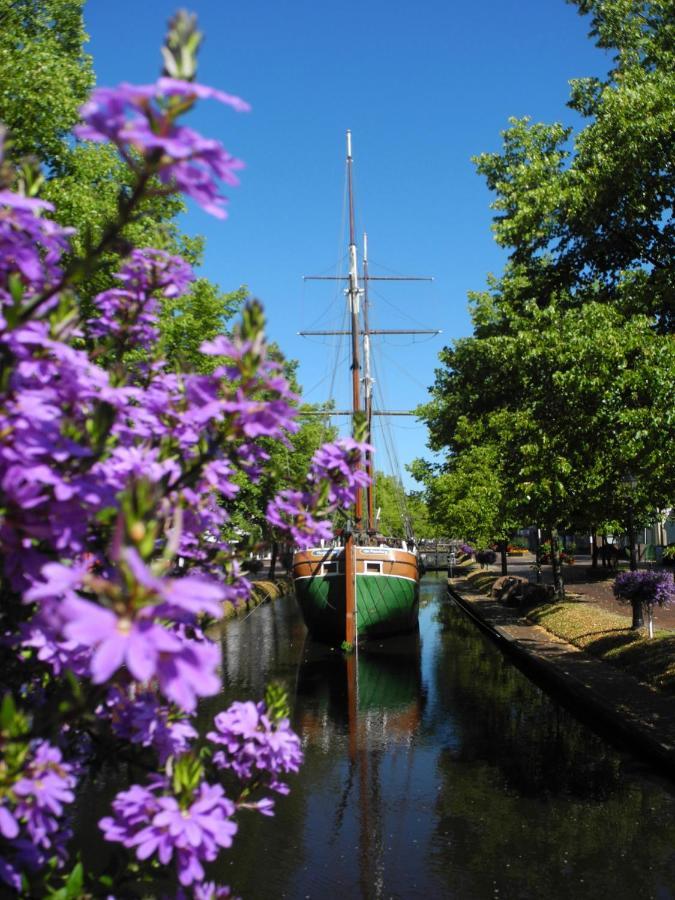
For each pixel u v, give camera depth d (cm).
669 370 1048
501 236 1383
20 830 212
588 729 1227
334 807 895
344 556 2473
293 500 296
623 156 1191
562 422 1298
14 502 179
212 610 137
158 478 237
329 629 2452
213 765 285
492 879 694
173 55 162
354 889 670
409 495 6931
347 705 1471
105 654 129
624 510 1616
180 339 1686
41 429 190
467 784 973
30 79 1310
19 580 192
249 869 721
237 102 156
